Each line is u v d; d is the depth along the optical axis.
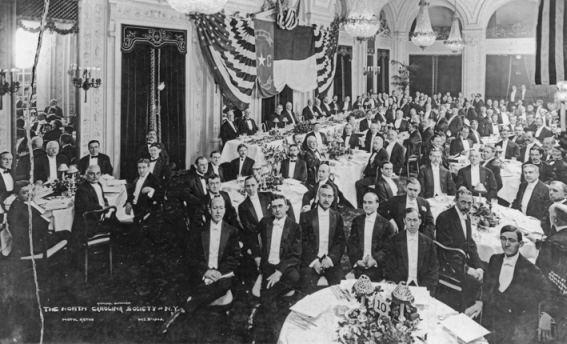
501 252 5.39
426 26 9.18
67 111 6.10
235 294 5.63
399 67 9.60
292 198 6.38
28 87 5.81
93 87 6.27
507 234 5.36
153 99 7.08
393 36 9.68
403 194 6.22
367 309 3.93
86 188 6.06
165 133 7.22
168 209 6.36
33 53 5.79
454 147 7.26
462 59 8.44
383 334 3.73
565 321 5.09
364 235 5.91
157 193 6.57
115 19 6.50
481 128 7.32
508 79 7.65
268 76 9.34
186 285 5.72
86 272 5.72
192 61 7.76
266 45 9.30
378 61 9.74
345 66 9.99
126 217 6.21
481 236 5.57
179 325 5.38
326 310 4.04
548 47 6.54
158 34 7.12
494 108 7.55
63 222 5.78
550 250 5.29
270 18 9.44
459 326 3.87
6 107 5.70
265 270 5.86
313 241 5.96
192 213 6.30
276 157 7.77
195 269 5.84
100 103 6.41
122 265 5.77
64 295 5.57
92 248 5.83
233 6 8.77
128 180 6.55
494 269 5.42
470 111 7.76
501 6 7.89
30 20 5.76
